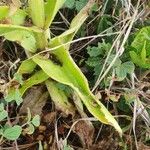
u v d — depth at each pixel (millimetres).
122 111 357
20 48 359
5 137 304
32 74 336
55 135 330
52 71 305
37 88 338
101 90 342
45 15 307
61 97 328
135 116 335
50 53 320
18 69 321
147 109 351
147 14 385
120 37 353
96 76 345
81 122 332
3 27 287
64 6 365
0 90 313
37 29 303
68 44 329
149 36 350
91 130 335
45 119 340
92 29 381
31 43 309
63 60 312
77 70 295
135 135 337
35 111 335
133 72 344
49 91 328
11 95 309
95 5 373
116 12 384
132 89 343
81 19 324
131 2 396
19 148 333
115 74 342
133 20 353
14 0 289
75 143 345
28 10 311
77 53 371
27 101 336
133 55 343
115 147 340
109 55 333
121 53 337
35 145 340
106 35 358
